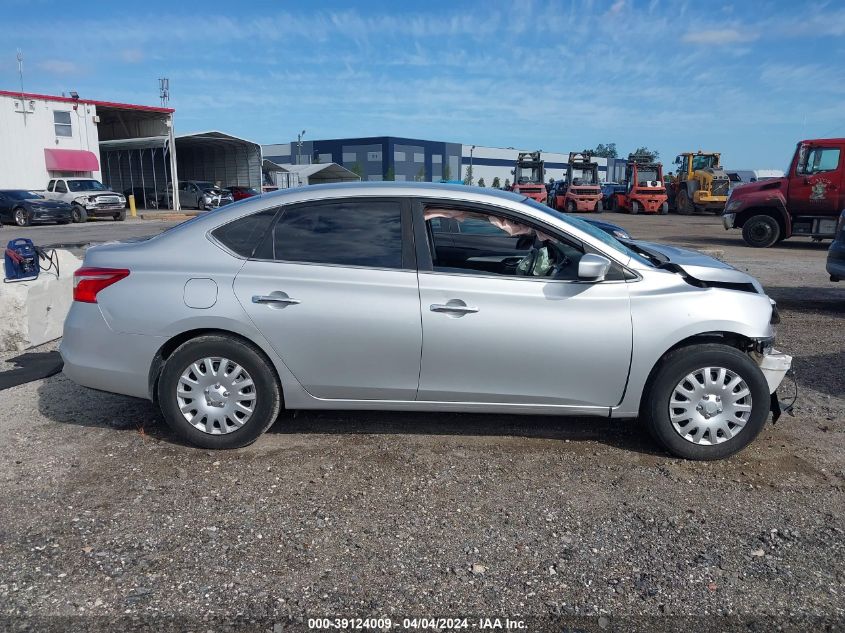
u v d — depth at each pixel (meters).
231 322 4.27
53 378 6.00
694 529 3.55
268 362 4.37
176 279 4.34
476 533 3.50
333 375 4.34
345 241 4.36
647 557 3.29
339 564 3.23
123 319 4.37
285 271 4.30
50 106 33.38
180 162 51.06
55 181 30.64
